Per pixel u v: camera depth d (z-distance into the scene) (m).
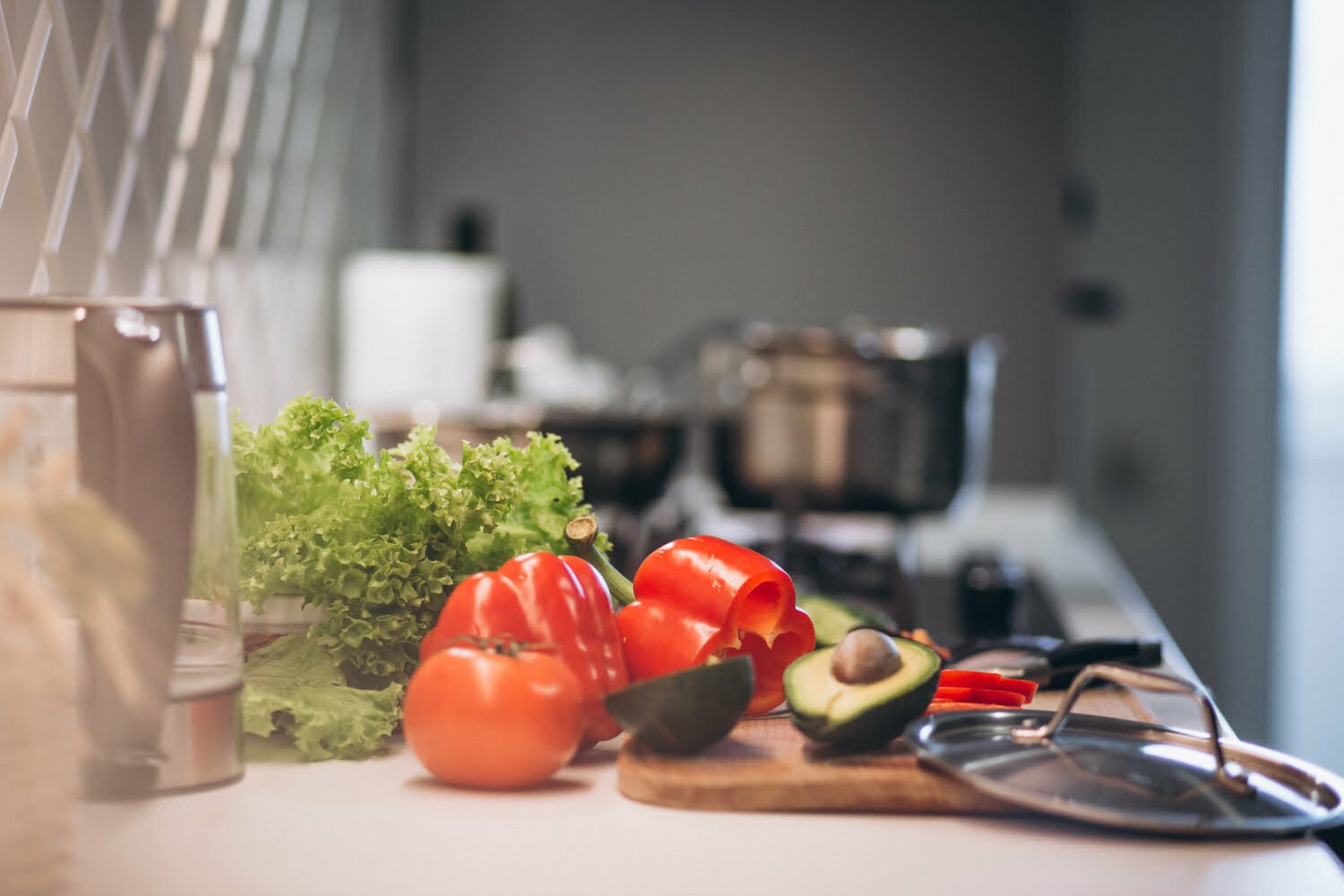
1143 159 3.22
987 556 1.80
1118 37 3.23
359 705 0.87
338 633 0.90
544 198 3.43
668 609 0.93
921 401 2.06
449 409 1.96
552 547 0.99
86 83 1.22
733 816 0.78
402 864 0.70
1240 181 3.10
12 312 0.67
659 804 0.79
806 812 0.79
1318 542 3.16
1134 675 0.80
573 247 3.44
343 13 2.74
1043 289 3.38
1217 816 0.74
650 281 3.44
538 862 0.70
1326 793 0.77
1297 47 3.03
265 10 2.06
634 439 1.90
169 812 0.76
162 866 0.68
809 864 0.71
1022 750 0.81
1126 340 3.24
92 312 0.68
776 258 3.42
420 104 3.42
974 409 2.13
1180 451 3.23
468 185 3.44
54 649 0.63
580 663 0.87
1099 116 3.24
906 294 3.40
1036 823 0.77
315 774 0.84
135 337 0.69
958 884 0.68
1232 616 3.16
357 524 0.91
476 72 3.42
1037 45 3.36
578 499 1.02
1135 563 3.24
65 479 0.66
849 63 3.39
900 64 3.38
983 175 3.38
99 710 0.72
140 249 1.42
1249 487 3.14
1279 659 3.17
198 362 0.74
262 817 0.76
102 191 1.29
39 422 0.66
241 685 0.81
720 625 0.91
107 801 0.74
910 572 2.09
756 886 0.67
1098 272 3.26
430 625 0.93
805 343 2.05
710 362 2.26
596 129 3.42
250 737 0.89
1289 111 3.04
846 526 2.74
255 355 2.10
